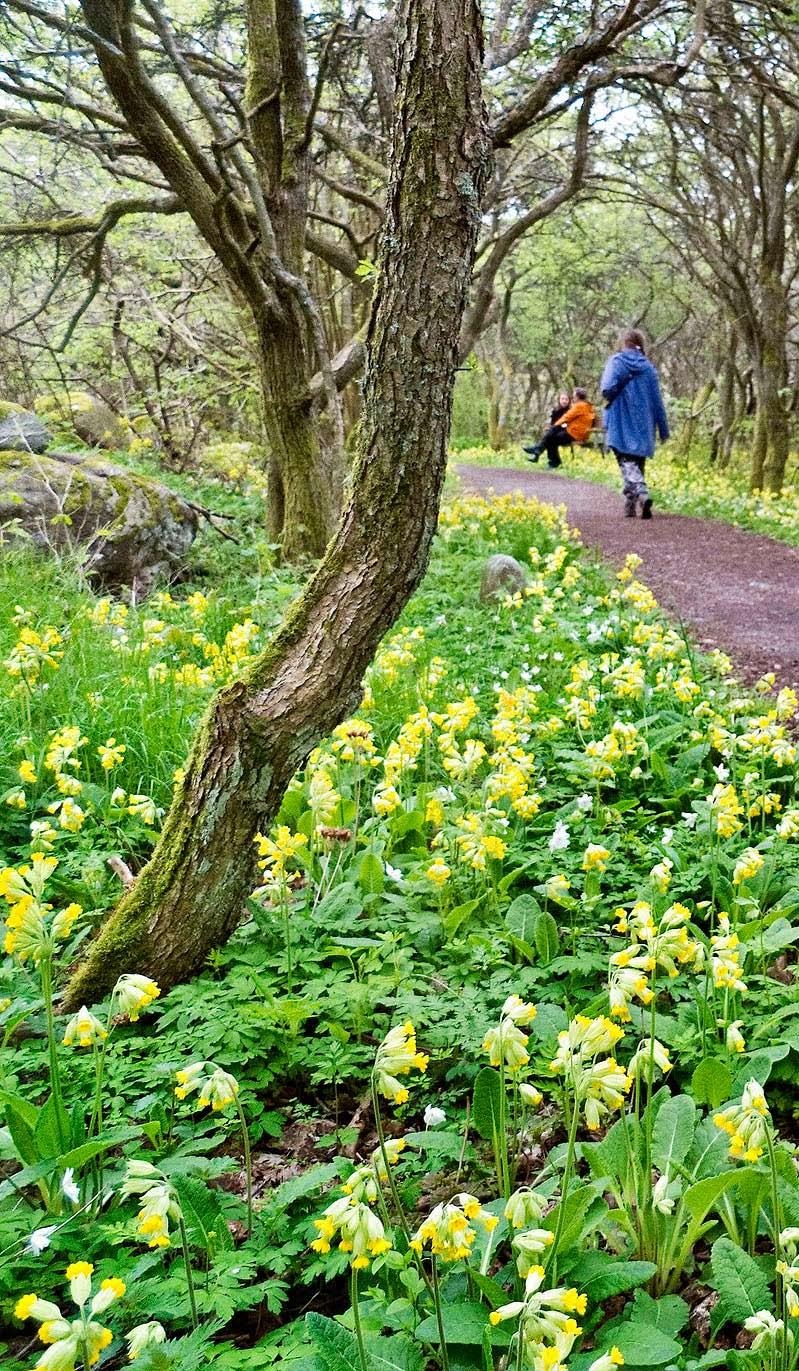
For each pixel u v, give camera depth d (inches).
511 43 449.7
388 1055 87.1
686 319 1130.7
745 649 315.9
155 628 271.3
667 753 220.1
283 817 184.2
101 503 378.9
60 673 232.1
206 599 318.0
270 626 315.3
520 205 719.7
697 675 272.4
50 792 192.4
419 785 183.0
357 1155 113.4
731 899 150.8
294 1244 93.3
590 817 185.9
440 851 163.6
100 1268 92.3
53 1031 113.0
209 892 135.2
